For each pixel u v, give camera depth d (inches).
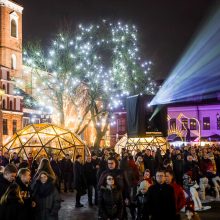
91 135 2571.4
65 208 640.4
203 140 2207.2
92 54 1592.0
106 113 1652.3
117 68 1649.9
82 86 1732.3
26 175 323.3
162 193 305.1
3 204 278.4
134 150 1118.4
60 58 1526.8
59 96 1517.0
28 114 2314.2
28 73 2490.2
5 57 2448.3
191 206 441.4
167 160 622.8
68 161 880.3
